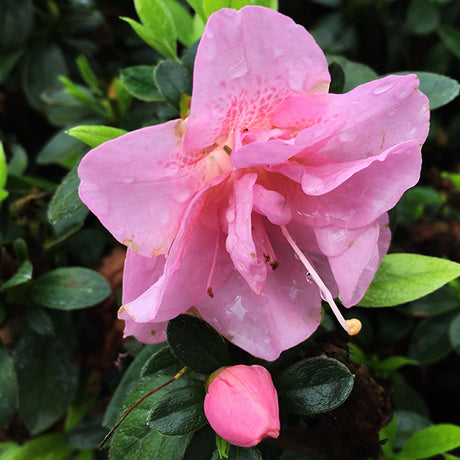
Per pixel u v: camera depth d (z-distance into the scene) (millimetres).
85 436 263
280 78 167
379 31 316
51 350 253
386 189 174
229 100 166
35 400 249
